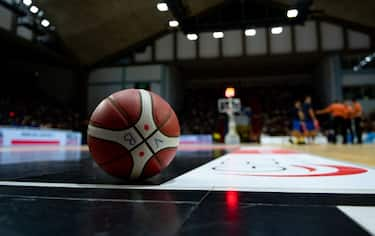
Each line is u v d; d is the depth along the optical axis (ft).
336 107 29.94
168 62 54.08
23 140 31.58
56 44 44.55
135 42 46.96
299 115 31.37
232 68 60.75
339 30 48.52
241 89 71.82
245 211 2.88
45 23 25.25
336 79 48.88
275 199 3.42
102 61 54.08
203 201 3.36
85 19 33.83
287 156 11.55
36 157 12.91
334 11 40.83
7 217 2.69
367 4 36.88
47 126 46.39
